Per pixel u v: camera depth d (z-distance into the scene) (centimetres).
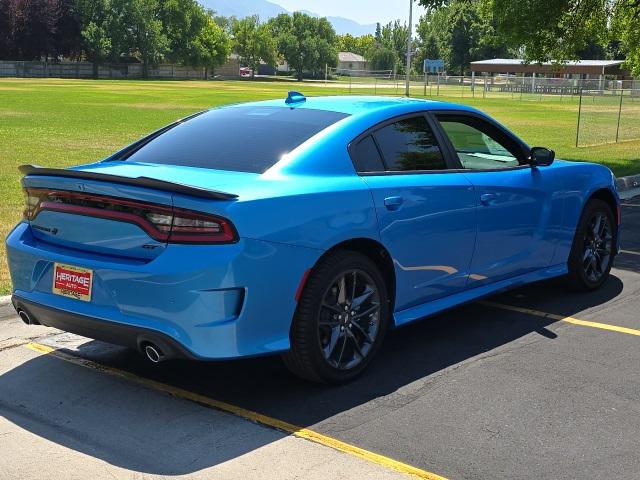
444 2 2027
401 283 472
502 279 561
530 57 1806
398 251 462
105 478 337
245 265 383
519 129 2658
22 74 10156
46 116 2814
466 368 475
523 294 651
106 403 418
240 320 387
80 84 7200
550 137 2316
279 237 395
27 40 10556
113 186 392
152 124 2495
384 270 469
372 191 445
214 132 479
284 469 345
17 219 878
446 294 515
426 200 477
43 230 432
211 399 425
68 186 410
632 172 1490
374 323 456
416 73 14050
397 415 405
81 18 10869
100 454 360
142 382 448
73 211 412
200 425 391
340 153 447
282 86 8138
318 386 444
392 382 451
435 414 406
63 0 10756
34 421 395
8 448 365
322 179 430
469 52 11488
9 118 2672
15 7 10388
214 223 379
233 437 378
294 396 429
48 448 365
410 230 466
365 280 445
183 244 379
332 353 436
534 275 592
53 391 434
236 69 14050
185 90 6138
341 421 397
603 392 439
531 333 546
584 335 543
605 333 548
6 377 454
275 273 396
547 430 388
